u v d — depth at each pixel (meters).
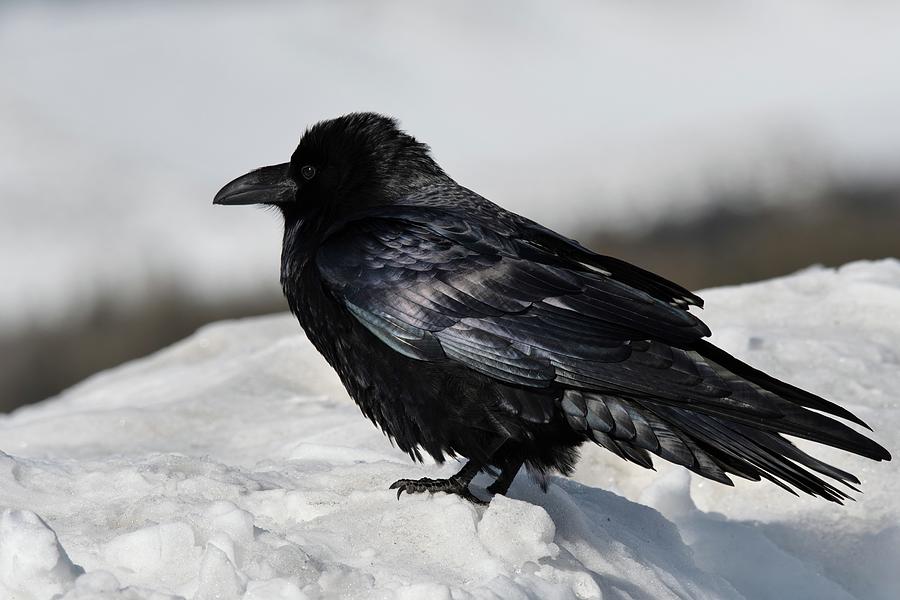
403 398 7.83
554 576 6.60
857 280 13.55
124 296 52.62
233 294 54.38
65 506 7.71
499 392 7.54
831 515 9.35
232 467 8.39
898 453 9.78
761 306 13.32
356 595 6.03
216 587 5.89
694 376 7.19
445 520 6.87
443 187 8.72
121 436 11.34
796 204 48.66
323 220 8.70
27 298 57.06
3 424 12.67
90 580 5.86
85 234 79.88
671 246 46.69
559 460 7.73
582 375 7.34
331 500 7.54
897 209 47.66
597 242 50.47
